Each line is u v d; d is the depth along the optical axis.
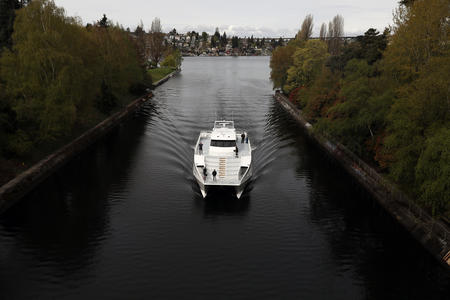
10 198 34.00
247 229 30.39
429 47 33.72
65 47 49.59
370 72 47.09
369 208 34.78
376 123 40.84
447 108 27.17
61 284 23.14
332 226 31.22
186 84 133.12
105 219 31.67
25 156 41.66
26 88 44.78
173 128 64.12
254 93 111.62
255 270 24.95
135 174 42.16
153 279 23.73
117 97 78.75
